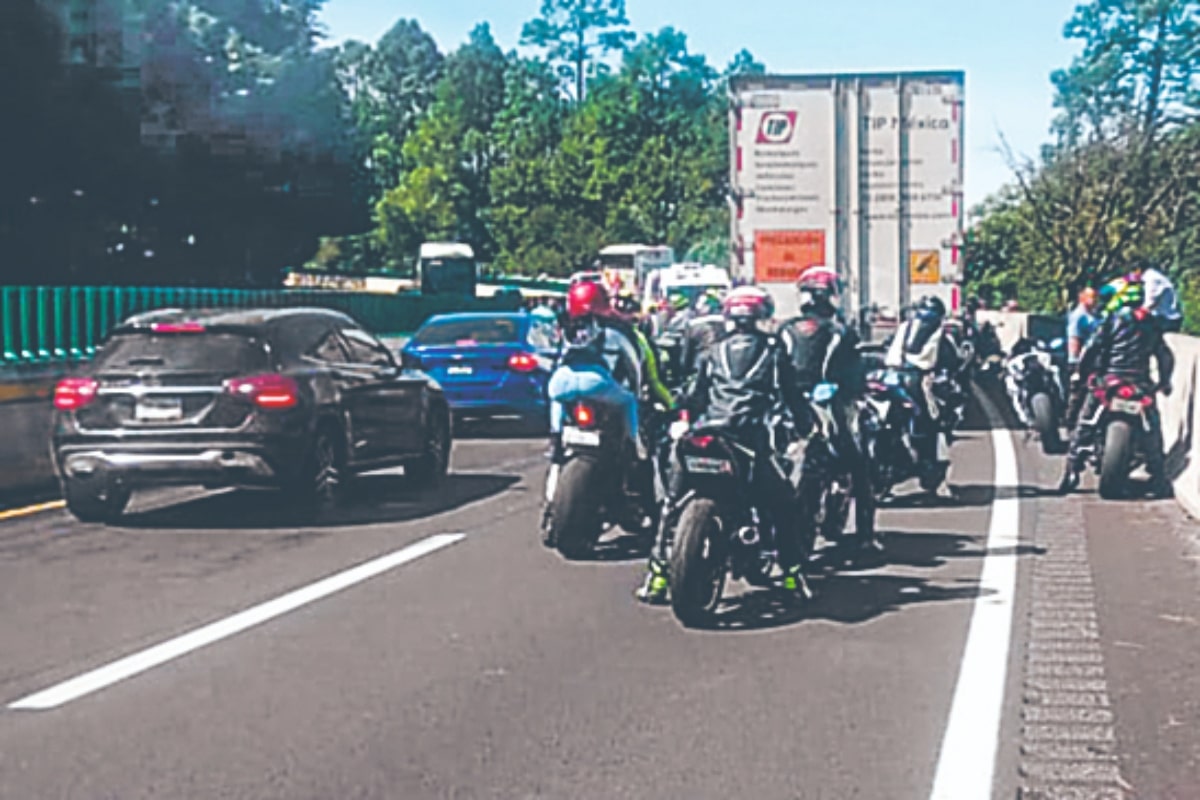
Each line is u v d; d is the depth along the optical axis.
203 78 41.72
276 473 13.45
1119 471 14.64
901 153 21.75
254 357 13.57
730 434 9.38
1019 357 19.31
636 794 6.35
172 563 11.68
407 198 118.56
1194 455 14.59
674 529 9.78
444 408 16.78
